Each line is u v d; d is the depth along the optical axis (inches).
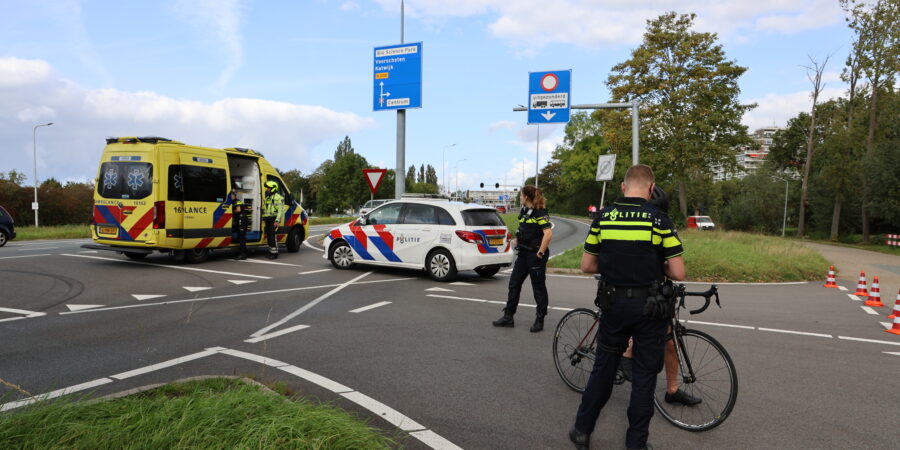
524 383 177.5
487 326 260.5
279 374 178.2
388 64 782.5
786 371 198.2
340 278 406.3
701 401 144.1
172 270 422.3
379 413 147.4
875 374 196.5
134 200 427.2
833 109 1925.4
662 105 1390.3
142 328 238.5
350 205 3356.3
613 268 127.3
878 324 293.7
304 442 106.7
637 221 126.2
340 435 113.6
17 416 110.4
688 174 1461.6
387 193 3474.4
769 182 2481.5
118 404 121.7
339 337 231.3
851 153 1574.8
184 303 297.6
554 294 366.6
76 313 266.5
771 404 163.9
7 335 222.4
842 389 178.7
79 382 165.9
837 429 145.4
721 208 2854.3
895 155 1278.3
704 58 1375.5
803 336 257.4
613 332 127.3
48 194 1722.4
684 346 147.7
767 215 2442.2
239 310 283.0
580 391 171.0
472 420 145.5
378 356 203.8
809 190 1833.2
